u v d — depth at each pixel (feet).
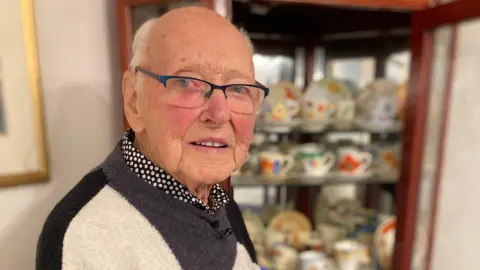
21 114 2.84
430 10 3.17
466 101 4.14
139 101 1.89
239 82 1.87
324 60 4.29
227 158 1.91
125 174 1.89
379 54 4.05
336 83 4.01
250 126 1.98
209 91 1.80
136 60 1.90
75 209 1.79
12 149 2.83
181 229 1.90
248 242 2.67
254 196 4.25
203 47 1.78
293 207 4.46
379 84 3.94
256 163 3.64
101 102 3.28
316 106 3.73
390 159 3.93
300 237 4.18
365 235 4.28
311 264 3.79
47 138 3.04
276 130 3.86
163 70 1.79
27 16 2.77
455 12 2.93
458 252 4.55
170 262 1.82
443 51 3.39
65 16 3.04
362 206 4.52
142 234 1.81
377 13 3.48
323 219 4.51
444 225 4.41
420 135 3.49
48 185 3.09
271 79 4.14
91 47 3.18
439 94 3.47
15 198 2.96
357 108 4.00
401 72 3.92
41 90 2.92
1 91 2.74
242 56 1.87
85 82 3.19
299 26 4.07
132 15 2.96
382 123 3.83
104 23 3.22
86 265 1.69
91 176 1.99
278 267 3.91
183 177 1.92
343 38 4.21
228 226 2.25
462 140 4.25
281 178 3.61
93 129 3.27
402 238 3.71
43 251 1.75
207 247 1.98
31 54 2.81
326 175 3.79
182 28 1.80
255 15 3.61
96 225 1.74
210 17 1.88
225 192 2.36
